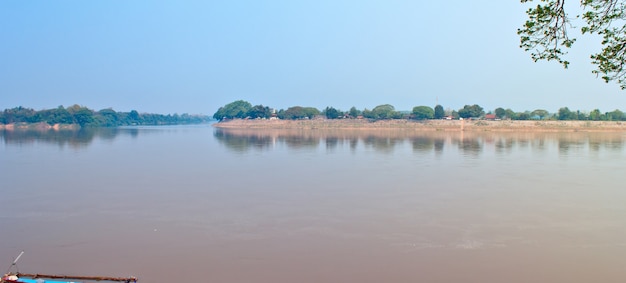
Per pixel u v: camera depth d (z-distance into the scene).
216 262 21.06
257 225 26.95
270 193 36.22
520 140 99.19
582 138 106.00
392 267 20.42
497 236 24.66
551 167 51.88
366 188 38.31
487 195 35.19
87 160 60.12
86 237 24.78
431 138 108.62
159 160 60.22
